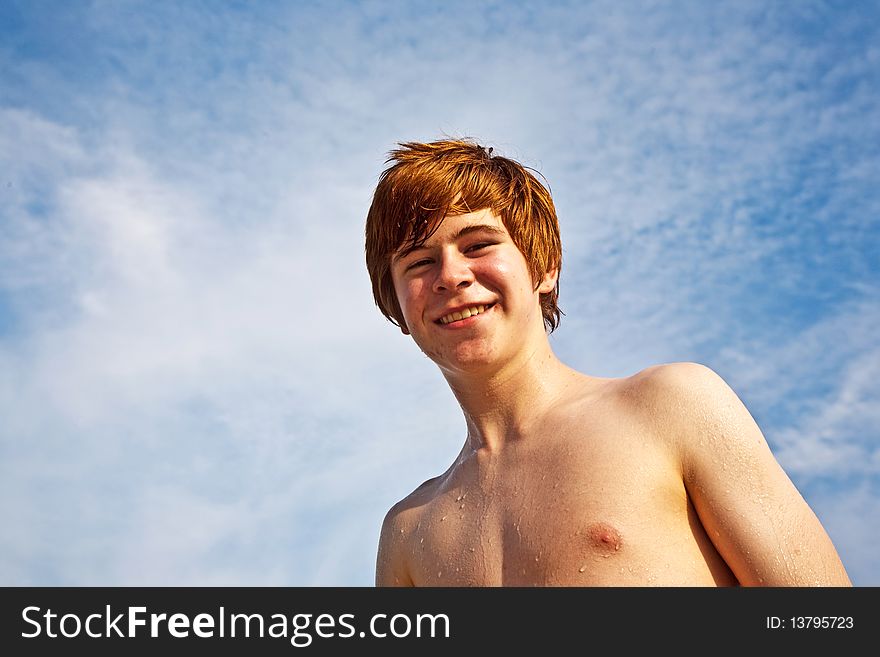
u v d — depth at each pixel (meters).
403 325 2.07
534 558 1.59
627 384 1.74
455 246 1.80
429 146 1.96
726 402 1.61
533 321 1.84
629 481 1.57
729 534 1.52
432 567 1.79
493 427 1.84
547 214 2.02
